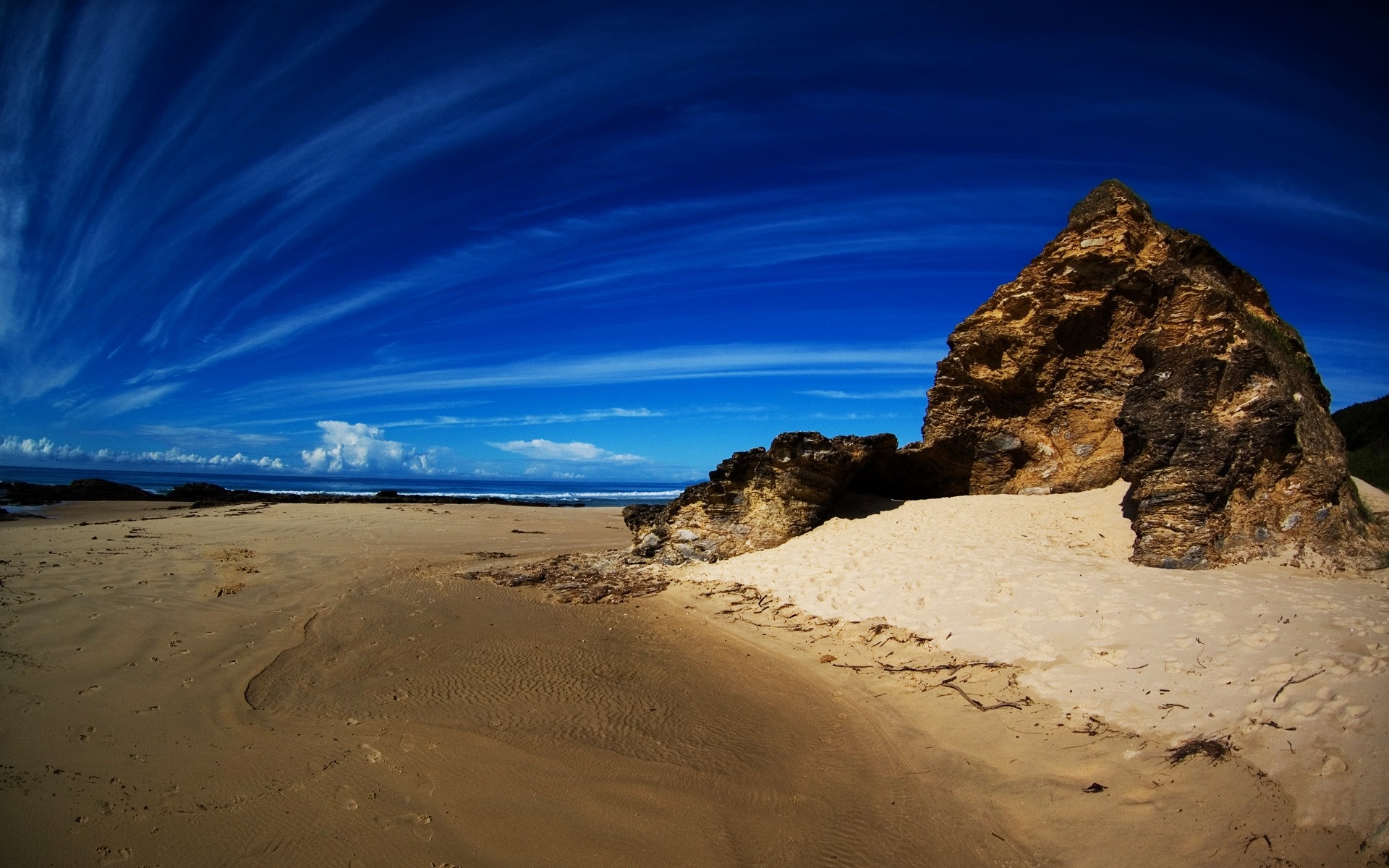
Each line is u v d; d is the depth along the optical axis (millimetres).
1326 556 9453
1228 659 6723
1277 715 5629
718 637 10742
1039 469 16172
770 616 11375
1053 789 5719
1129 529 11656
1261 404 10789
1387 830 4219
